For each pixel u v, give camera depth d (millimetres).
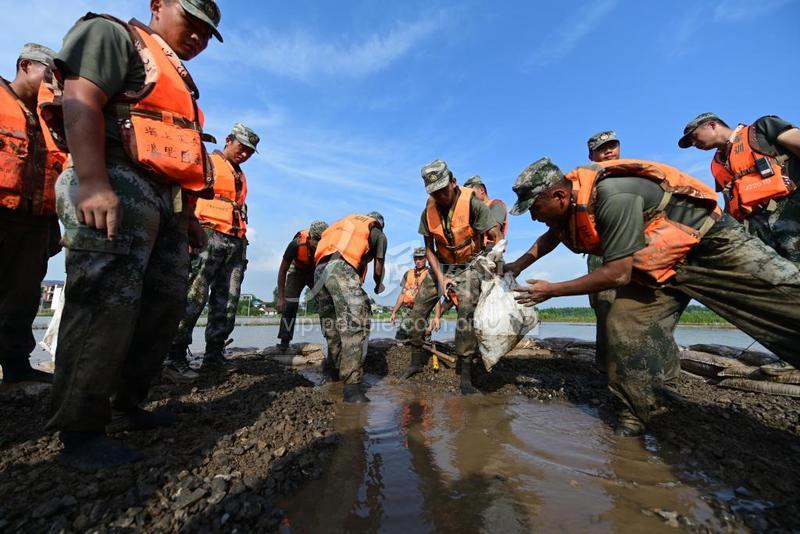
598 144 4262
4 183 2613
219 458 1857
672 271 2314
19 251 2826
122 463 1675
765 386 3258
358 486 1785
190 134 1912
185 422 2311
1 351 2809
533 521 1507
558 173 2451
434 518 1521
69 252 1580
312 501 1639
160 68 1812
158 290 2045
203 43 2207
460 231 4141
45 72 2773
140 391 2119
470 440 2414
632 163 2326
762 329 2189
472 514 1554
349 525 1463
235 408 2709
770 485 1777
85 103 1530
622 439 2426
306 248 5754
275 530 1417
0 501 1392
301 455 2029
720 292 2275
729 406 2934
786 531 1438
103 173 1549
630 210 2174
